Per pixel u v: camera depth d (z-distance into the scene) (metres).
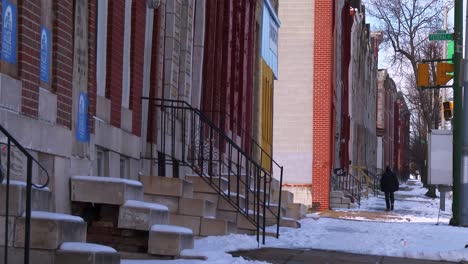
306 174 38.03
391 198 37.84
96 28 13.02
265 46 31.23
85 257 9.48
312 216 27.17
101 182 11.85
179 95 18.30
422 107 57.69
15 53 10.05
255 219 17.08
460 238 19.72
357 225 23.33
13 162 9.79
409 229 22.39
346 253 15.82
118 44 14.04
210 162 16.95
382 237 19.36
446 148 26.44
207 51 20.88
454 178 25.09
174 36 17.59
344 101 49.84
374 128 82.19
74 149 11.94
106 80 13.66
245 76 26.69
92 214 12.12
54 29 11.27
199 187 16.88
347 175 44.00
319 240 17.62
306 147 38.19
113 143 13.62
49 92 10.99
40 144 10.59
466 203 24.61
